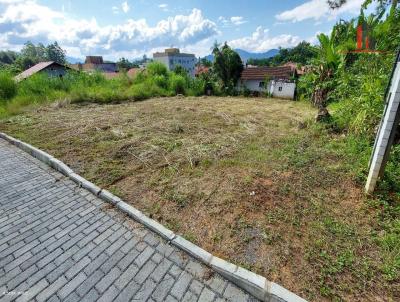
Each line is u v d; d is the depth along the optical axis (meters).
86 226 2.74
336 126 5.83
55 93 9.67
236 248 2.35
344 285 1.95
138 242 2.50
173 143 5.11
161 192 3.34
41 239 2.53
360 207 2.91
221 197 3.18
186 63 60.69
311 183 3.47
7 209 3.03
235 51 18.48
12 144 5.21
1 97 8.57
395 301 1.83
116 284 2.03
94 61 50.41
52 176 3.88
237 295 1.96
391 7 6.01
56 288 1.99
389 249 2.28
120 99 10.91
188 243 2.41
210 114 8.21
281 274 2.06
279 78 18.16
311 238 2.45
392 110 2.71
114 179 3.68
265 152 4.65
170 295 1.94
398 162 3.62
